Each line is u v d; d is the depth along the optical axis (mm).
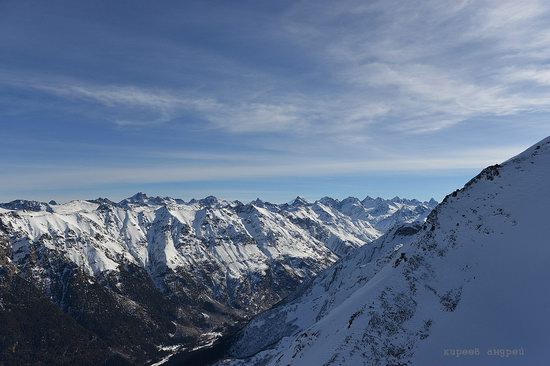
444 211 106812
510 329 70625
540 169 105062
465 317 76000
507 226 92625
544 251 81500
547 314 70000
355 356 74438
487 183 110125
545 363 62438
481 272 84438
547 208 91188
